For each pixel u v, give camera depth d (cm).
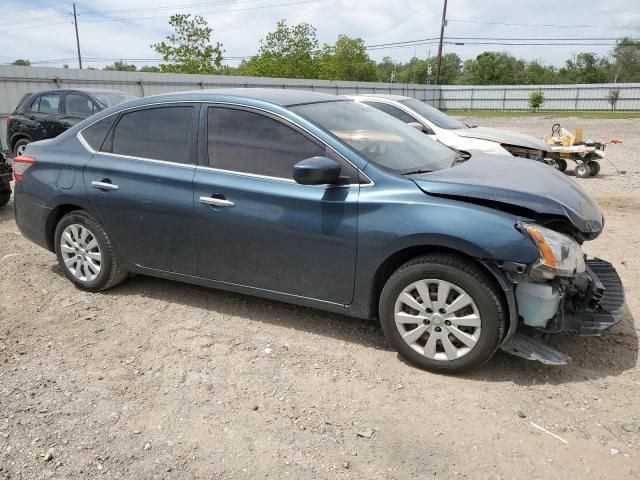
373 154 370
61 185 463
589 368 349
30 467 268
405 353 351
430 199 334
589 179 1098
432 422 298
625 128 2670
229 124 399
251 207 379
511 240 310
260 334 401
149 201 420
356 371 350
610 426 292
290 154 374
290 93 436
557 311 328
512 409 308
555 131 1221
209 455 275
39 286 498
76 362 366
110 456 275
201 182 398
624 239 637
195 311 441
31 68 1806
